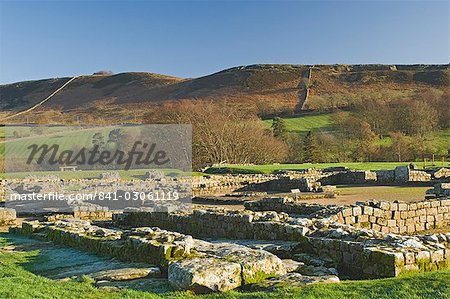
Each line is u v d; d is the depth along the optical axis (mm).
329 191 32406
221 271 8305
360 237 10297
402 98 103562
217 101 125750
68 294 8375
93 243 12617
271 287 8000
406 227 16516
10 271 10562
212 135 65062
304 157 71438
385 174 39062
